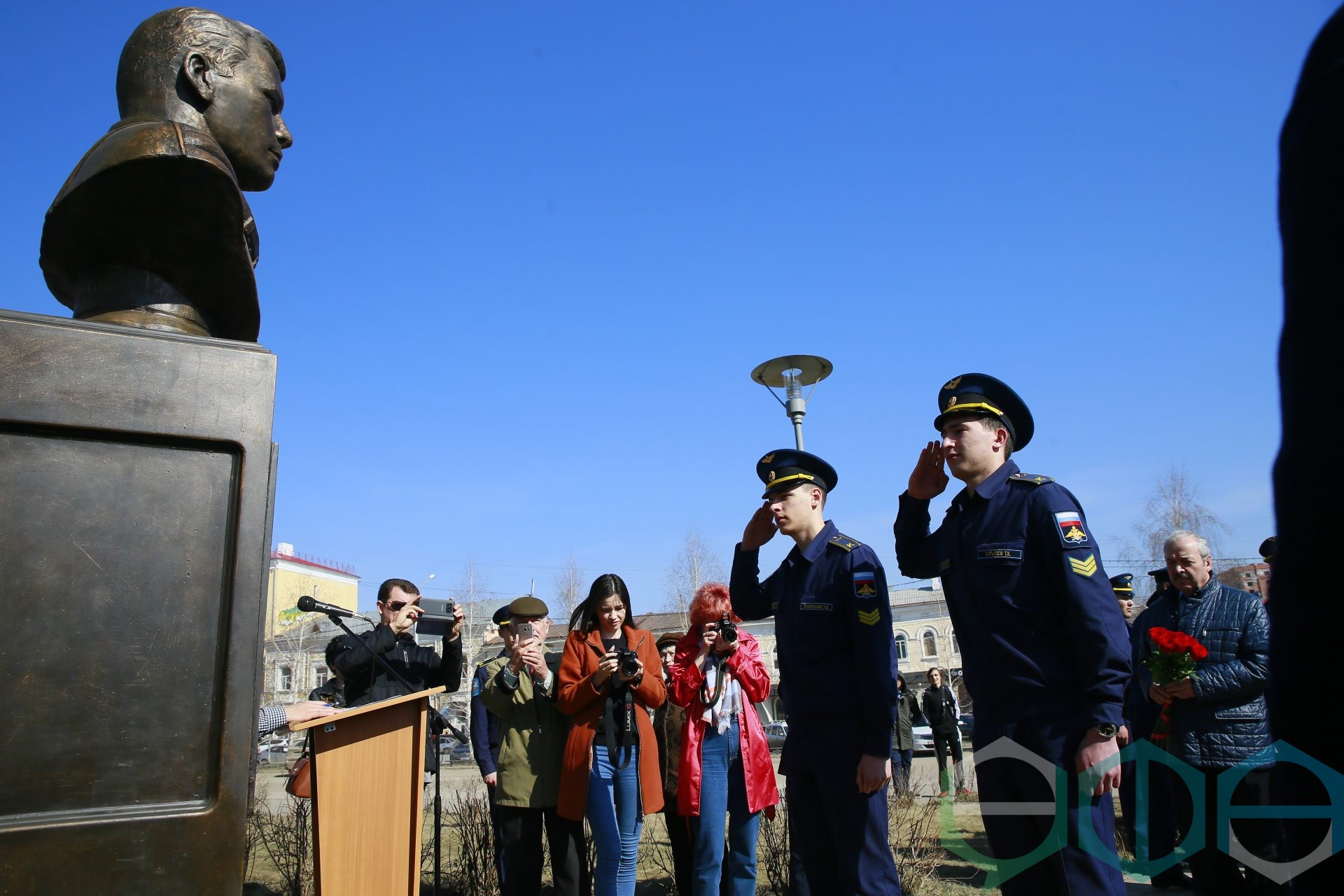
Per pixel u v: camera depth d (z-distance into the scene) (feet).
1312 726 2.54
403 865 9.71
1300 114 2.72
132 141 7.09
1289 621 2.61
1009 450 11.12
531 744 15.31
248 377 7.18
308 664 121.90
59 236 7.58
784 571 13.80
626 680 14.66
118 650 6.42
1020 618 9.84
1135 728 19.10
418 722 10.11
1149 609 16.52
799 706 12.60
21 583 6.22
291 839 21.20
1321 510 2.52
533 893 14.96
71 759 6.15
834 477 13.79
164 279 7.91
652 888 19.98
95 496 6.57
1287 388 2.68
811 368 29.37
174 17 8.29
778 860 17.95
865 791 11.76
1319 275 2.59
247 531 6.97
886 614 12.23
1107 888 9.06
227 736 6.57
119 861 6.09
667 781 17.22
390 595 17.38
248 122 8.34
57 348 6.58
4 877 5.79
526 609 15.40
